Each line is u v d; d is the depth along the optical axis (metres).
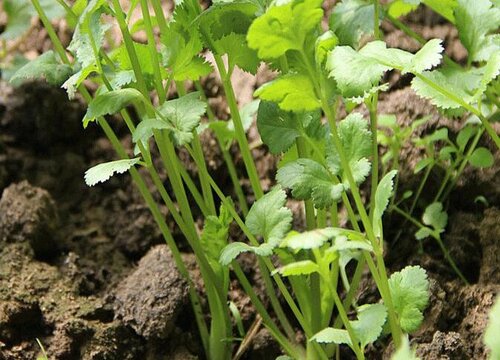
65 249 0.84
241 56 0.70
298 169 0.67
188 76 0.72
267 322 0.75
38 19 0.98
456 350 0.68
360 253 0.73
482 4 0.73
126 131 0.91
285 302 0.79
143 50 0.72
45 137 0.91
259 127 0.69
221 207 0.72
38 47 0.98
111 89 0.69
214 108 0.89
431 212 0.77
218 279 0.74
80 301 0.78
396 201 0.81
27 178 0.89
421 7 0.91
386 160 0.79
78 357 0.75
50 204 0.84
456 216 0.79
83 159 0.91
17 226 0.82
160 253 0.79
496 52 0.67
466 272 0.77
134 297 0.77
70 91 0.69
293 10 0.60
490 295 0.72
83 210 0.88
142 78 0.69
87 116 0.68
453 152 0.81
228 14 0.68
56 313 0.77
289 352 0.74
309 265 0.63
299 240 0.61
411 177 0.81
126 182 0.88
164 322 0.75
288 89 0.63
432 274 0.76
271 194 0.68
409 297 0.66
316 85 0.63
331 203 0.66
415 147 0.81
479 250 0.77
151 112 0.69
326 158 0.68
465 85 0.72
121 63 0.72
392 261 0.79
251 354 0.77
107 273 0.82
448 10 0.75
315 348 0.72
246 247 0.67
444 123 0.81
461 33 0.74
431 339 0.72
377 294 0.76
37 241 0.82
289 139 0.68
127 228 0.85
